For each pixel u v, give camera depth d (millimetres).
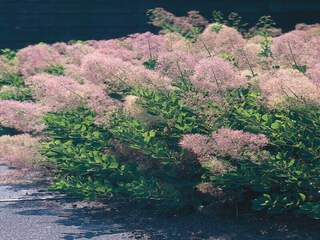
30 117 6555
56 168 6691
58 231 5301
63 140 6457
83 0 14078
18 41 13820
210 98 5574
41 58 9281
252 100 5543
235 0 14500
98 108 6043
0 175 7188
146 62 7422
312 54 6484
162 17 10750
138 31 14273
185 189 5570
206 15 14438
